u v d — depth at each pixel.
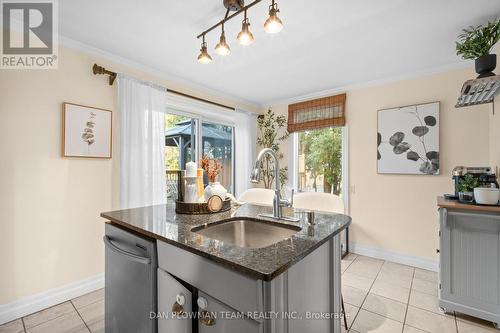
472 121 2.55
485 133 2.48
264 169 4.25
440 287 1.97
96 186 2.36
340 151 3.56
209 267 0.93
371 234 3.19
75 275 2.22
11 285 1.89
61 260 2.14
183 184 1.66
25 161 1.96
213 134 3.83
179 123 3.33
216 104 3.60
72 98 2.21
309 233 1.19
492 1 1.67
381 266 2.89
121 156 2.46
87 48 2.30
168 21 1.93
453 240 1.89
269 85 3.41
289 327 0.94
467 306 1.84
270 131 4.21
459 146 2.62
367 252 3.21
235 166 3.94
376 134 3.15
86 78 2.30
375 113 3.17
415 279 2.56
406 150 2.91
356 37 2.14
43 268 2.05
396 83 3.02
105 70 2.36
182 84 3.20
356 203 3.32
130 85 2.54
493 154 2.23
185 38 2.19
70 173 2.20
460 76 2.62
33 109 2.00
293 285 0.97
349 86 3.38
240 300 0.84
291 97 3.97
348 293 2.28
